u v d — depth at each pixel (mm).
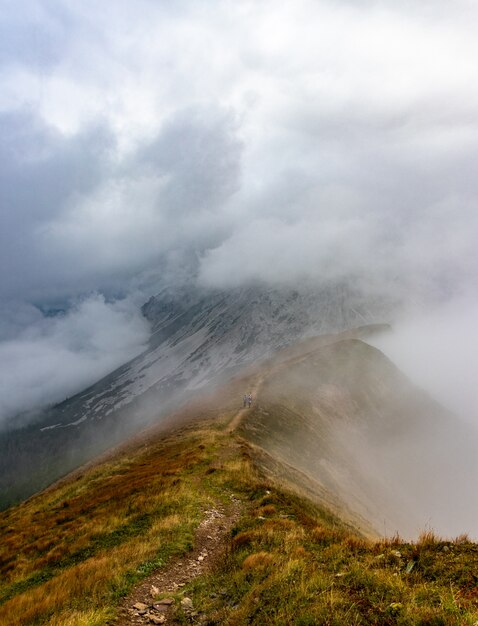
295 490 30547
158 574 13859
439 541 11203
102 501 26859
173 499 22094
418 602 8195
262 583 10523
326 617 8055
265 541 14516
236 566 13117
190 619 10664
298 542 13742
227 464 31312
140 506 22312
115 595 12312
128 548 16172
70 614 11094
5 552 22266
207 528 18391
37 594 13352
